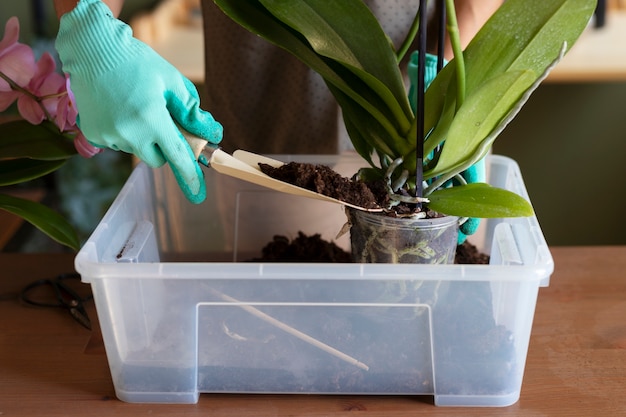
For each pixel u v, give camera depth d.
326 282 0.86
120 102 0.84
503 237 0.96
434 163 0.92
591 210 2.18
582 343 0.97
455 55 0.83
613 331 0.98
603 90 2.05
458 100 0.86
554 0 0.84
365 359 0.89
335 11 0.89
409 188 0.92
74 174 2.18
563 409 0.88
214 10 1.20
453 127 0.85
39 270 1.11
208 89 1.26
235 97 1.24
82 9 0.83
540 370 0.93
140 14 2.29
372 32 0.90
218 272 0.85
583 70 1.80
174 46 2.06
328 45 0.89
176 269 0.85
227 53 1.21
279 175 0.90
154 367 0.89
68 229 1.01
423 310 0.87
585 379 0.92
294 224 1.13
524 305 0.86
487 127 0.86
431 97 0.88
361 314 0.88
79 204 2.18
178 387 0.90
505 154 2.16
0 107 1.02
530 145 2.14
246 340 0.89
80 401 0.90
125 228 0.99
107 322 0.88
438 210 0.88
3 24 2.33
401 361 0.89
